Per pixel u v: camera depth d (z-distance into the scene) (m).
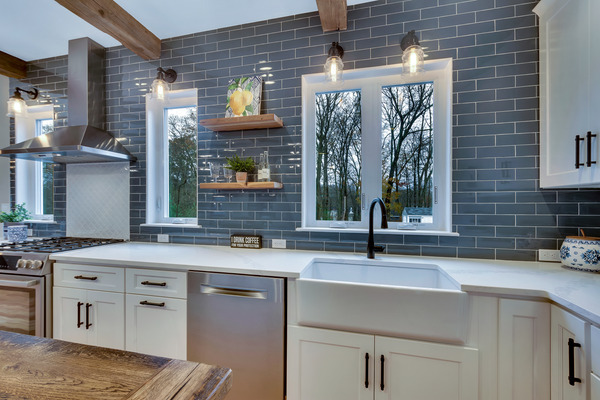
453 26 1.79
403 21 1.88
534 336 1.17
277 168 2.10
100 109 2.46
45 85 2.69
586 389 0.95
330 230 1.99
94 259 1.77
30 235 2.67
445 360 1.23
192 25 2.18
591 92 1.21
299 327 1.42
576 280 1.28
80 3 1.72
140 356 0.69
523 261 1.68
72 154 2.14
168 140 2.51
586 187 1.60
